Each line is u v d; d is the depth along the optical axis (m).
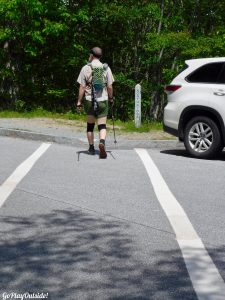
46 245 5.44
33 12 25.16
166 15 31.75
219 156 12.57
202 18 31.47
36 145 13.45
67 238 5.69
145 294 4.27
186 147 12.23
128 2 30.47
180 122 12.29
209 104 11.79
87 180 8.90
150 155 12.24
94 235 5.81
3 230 5.94
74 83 31.64
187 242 5.62
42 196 7.62
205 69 12.15
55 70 30.62
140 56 32.09
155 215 6.73
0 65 26.06
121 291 4.32
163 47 28.06
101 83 11.52
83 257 5.10
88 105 11.69
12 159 10.91
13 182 8.52
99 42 31.91
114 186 8.46
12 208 6.91
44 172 9.52
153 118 32.50
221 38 28.11
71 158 11.36
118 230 6.02
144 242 5.60
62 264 4.90
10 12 24.31
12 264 4.88
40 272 4.70
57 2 26.77
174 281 4.55
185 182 8.97
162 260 5.06
